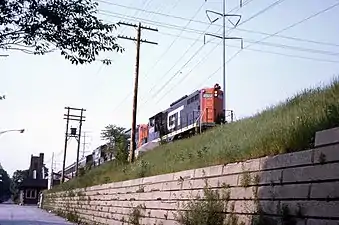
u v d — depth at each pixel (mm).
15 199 144000
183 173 15258
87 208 32125
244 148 12539
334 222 7805
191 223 12898
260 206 10180
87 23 8875
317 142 8656
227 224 11414
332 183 8008
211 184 12914
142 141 44500
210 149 16188
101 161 55250
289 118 12672
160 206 16875
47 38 8789
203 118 30484
